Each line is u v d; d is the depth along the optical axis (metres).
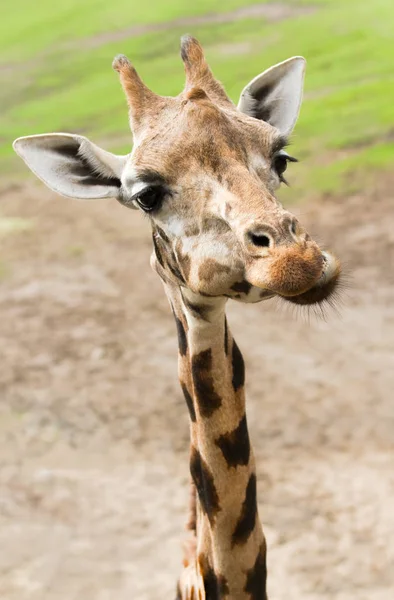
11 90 29.53
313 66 27.06
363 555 9.16
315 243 4.05
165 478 10.65
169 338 14.30
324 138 22.23
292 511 9.89
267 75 5.32
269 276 3.97
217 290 4.50
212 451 4.98
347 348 13.62
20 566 9.10
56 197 22.11
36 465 10.97
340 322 14.45
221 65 27.56
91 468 10.91
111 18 35.12
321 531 9.55
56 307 15.70
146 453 11.20
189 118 4.57
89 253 18.27
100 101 27.36
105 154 5.17
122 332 14.59
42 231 19.78
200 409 4.96
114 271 17.23
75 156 5.21
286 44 28.97
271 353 13.59
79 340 14.34
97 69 30.22
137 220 20.22
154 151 4.56
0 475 10.75
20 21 36.59
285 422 11.70
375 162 20.73
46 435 11.66
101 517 9.91
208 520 5.09
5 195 22.52
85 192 5.19
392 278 15.67
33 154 5.15
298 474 10.59
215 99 4.89
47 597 8.66
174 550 9.35
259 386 12.63
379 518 9.70
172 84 26.11
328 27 30.09
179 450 11.26
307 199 19.50
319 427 11.55
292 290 3.92
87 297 16.06
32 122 26.69
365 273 15.93
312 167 20.92
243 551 5.05
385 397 12.20
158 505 10.11
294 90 5.35
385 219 18.03
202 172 4.47
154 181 4.55
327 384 12.62
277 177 4.64
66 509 10.05
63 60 31.56
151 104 4.79
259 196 4.27
